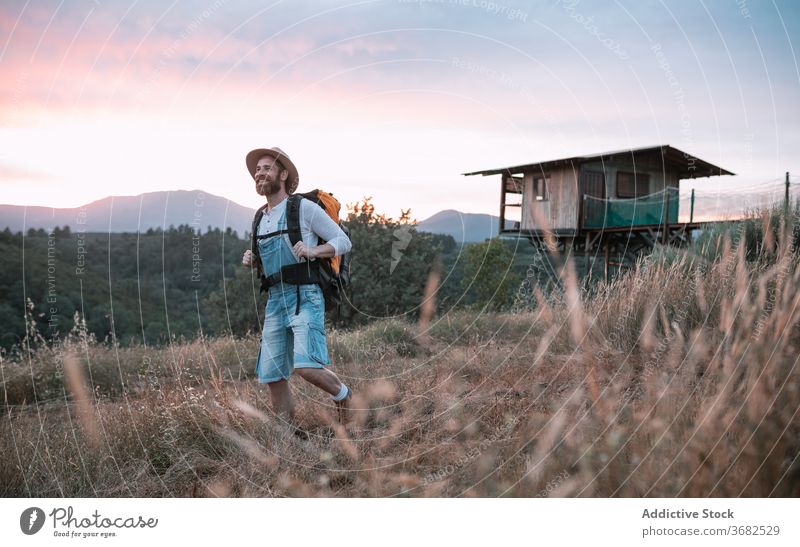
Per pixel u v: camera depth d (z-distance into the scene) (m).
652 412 2.00
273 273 3.22
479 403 3.24
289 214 3.17
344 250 3.21
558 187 17.84
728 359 2.00
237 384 4.50
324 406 3.46
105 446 2.85
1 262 20.72
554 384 3.24
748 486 1.68
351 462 2.63
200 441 2.91
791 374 1.79
